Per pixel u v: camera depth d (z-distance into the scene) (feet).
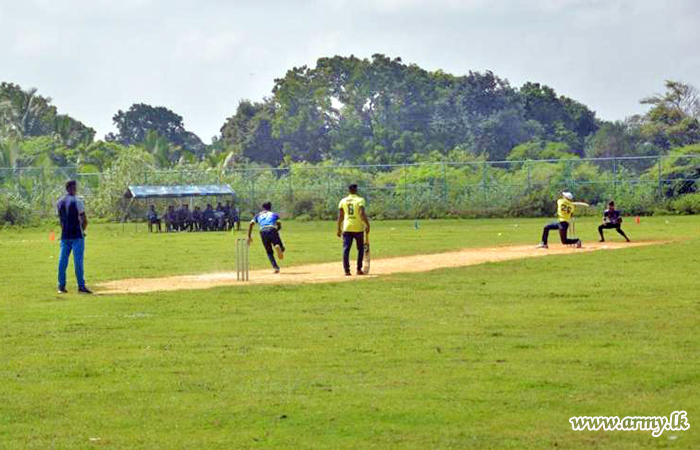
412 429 92.99
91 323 156.35
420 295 183.62
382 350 128.88
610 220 318.04
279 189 583.58
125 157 601.62
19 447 89.81
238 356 126.82
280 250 234.17
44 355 130.00
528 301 173.06
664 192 537.65
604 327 143.74
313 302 176.45
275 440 90.63
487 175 590.55
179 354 129.08
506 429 92.53
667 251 269.85
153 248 337.72
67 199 197.67
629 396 102.83
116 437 92.48
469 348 129.08
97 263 272.72
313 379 112.98
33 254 317.42
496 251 288.92
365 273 225.76
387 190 576.61
